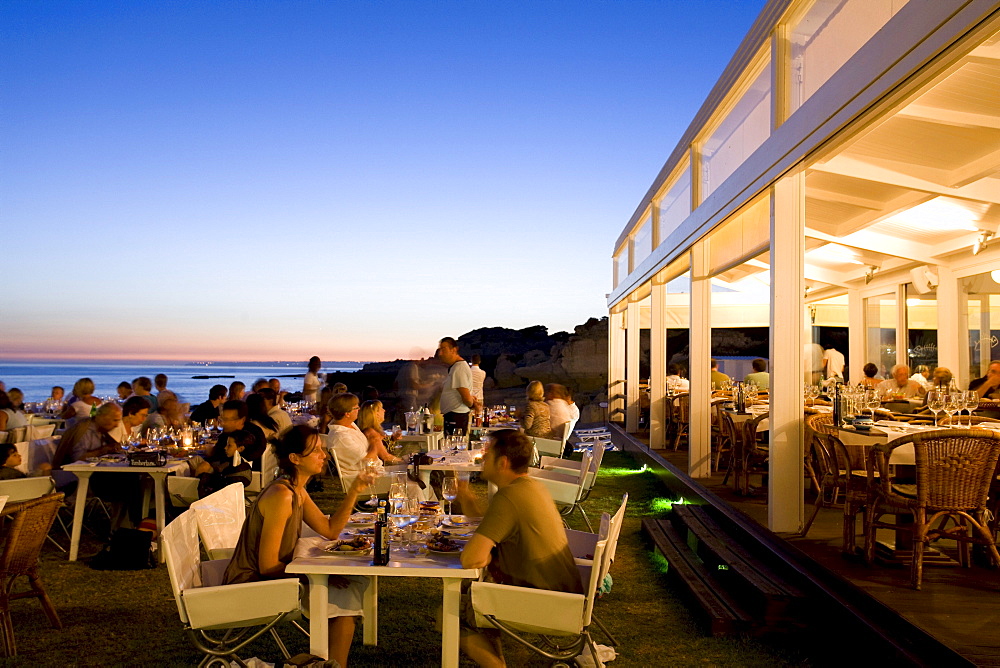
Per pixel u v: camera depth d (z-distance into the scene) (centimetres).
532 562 342
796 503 569
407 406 1143
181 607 326
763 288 1570
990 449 429
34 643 434
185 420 907
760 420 740
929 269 1079
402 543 377
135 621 471
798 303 562
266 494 361
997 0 290
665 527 691
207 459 666
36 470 724
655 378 1173
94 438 702
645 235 1298
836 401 568
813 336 1638
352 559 345
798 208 560
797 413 565
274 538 353
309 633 377
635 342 1434
